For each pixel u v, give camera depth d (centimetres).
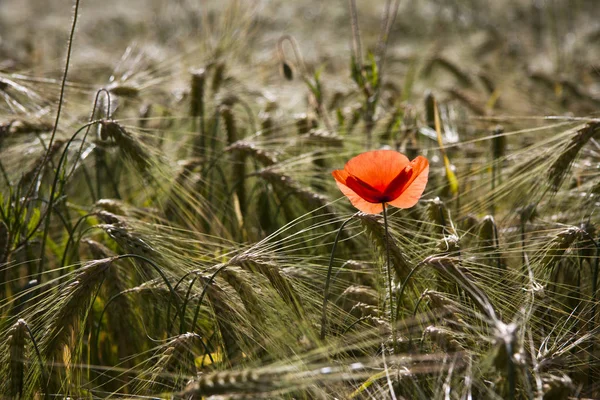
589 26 367
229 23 208
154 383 126
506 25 391
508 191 148
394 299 133
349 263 140
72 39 142
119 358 141
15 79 159
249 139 162
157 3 387
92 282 129
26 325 127
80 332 129
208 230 155
